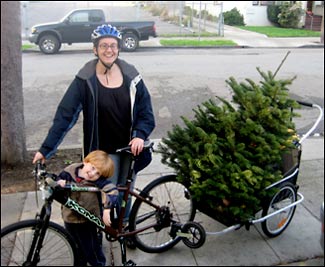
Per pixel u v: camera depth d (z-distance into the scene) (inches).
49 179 102.4
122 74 115.9
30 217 149.0
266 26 913.5
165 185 132.6
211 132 135.0
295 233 142.5
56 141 110.6
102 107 113.9
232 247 134.1
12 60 181.5
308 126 271.0
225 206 125.3
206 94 342.3
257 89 134.6
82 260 115.1
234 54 557.9
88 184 107.0
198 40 673.6
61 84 370.3
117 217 119.7
